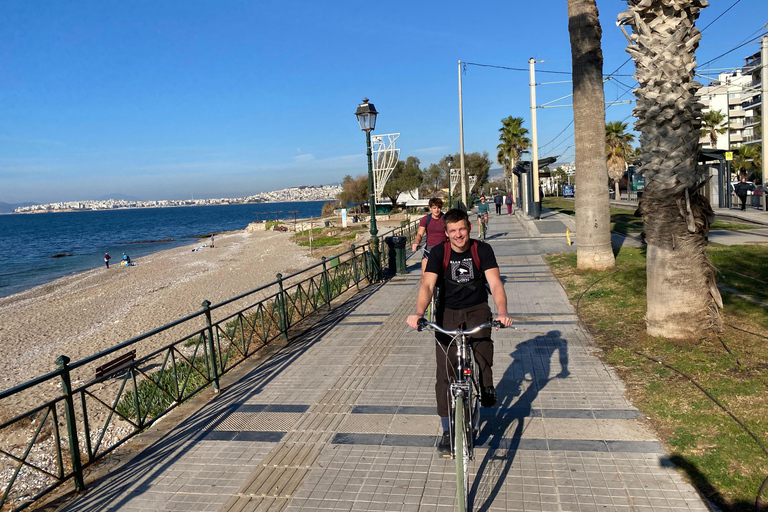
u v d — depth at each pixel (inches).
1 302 1043.3
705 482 137.7
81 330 690.2
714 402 178.5
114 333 643.5
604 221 430.9
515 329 294.0
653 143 231.1
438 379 153.2
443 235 322.7
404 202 2792.8
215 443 183.2
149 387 332.8
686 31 224.7
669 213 234.8
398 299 400.2
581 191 432.1
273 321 323.0
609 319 292.7
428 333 299.6
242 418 203.0
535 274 459.5
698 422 167.6
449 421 143.4
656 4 226.5
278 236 2246.6
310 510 139.3
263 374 253.1
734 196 1066.7
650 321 248.1
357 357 266.7
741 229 649.0
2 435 324.2
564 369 227.0
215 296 863.7
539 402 195.8
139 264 1615.4
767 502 126.6
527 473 148.9
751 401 176.4
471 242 148.9
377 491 145.9
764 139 880.3
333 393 221.0
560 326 293.1
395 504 139.1
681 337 238.1
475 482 146.6
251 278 1061.8
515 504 134.6
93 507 148.8
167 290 974.4
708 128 1817.2
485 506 134.7
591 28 405.7
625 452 156.4
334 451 170.6
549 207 1568.7
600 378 213.9
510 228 932.0
